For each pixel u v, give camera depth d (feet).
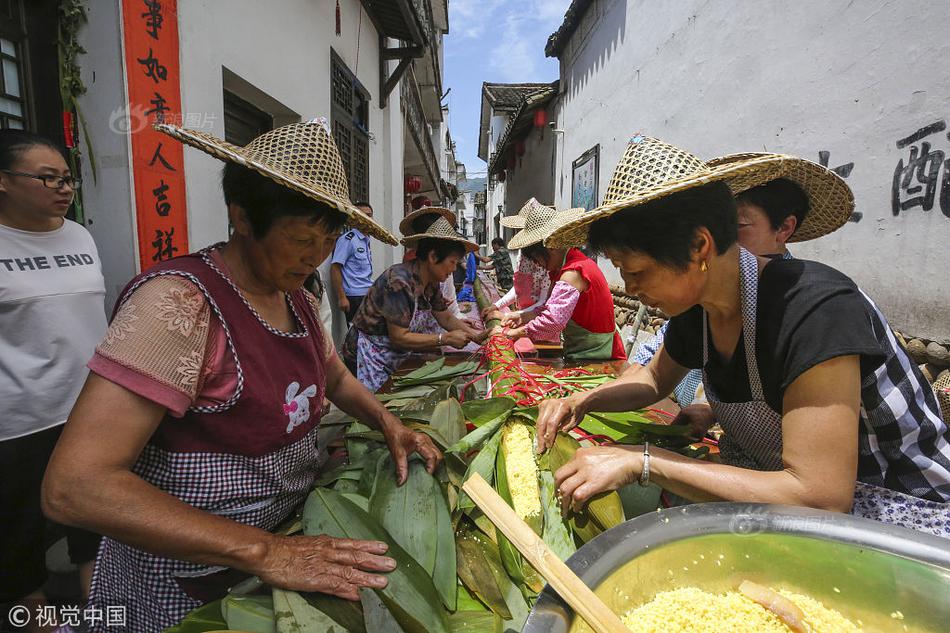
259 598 2.87
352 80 18.20
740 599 2.52
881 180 7.94
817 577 2.50
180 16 8.06
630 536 2.46
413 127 32.42
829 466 2.86
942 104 6.95
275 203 3.00
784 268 3.30
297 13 12.76
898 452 3.34
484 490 2.58
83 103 7.27
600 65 21.59
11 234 6.03
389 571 2.89
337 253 15.07
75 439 2.65
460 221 142.20
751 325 3.30
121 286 7.57
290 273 3.27
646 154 3.22
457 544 3.54
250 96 11.26
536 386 6.16
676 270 3.12
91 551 6.96
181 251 8.30
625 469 3.31
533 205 12.17
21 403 6.10
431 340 9.02
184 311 2.93
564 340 9.78
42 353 6.21
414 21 18.95
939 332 7.07
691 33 13.76
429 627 2.78
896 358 3.29
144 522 2.60
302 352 3.61
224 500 3.33
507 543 3.36
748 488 3.00
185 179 8.34
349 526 3.34
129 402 2.74
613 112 19.99
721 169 2.99
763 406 3.48
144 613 3.38
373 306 9.07
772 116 10.43
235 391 3.16
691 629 2.34
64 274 6.43
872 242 8.15
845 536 2.41
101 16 7.12
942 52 6.93
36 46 7.09
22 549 6.31
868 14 8.11
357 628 2.67
